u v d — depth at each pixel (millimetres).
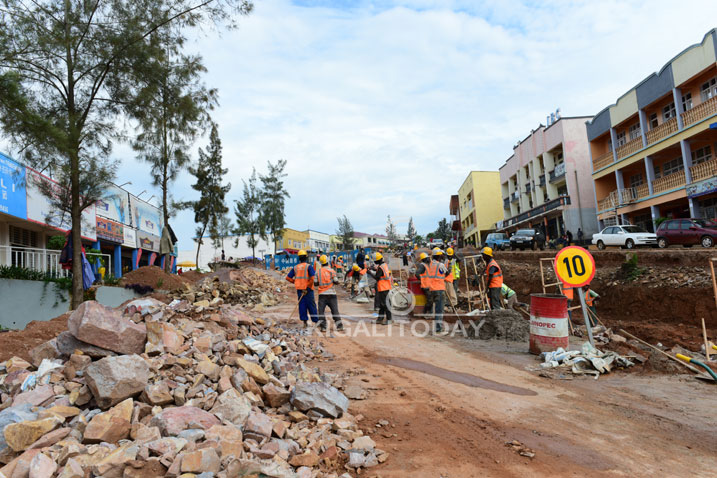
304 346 8352
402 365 7441
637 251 19516
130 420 3580
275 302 16859
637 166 32562
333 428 4383
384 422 4734
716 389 6113
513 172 52656
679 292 13422
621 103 32125
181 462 2938
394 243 66188
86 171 10578
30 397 3775
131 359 4051
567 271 8148
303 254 11148
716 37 23531
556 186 43312
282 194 35031
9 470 2875
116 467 2922
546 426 4723
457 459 3891
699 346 10023
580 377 6758
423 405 5375
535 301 8391
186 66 11969
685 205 28484
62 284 11711
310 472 3387
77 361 4270
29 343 6387
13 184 13773
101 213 22578
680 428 4668
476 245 61406
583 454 4020
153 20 11047
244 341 6203
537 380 6609
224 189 27375
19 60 9781
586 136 39625
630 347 8359
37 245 17438
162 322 5676
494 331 10070
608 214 35000
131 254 28031
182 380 4488
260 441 3693
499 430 4590
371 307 16203
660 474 3648
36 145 9492
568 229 39000
